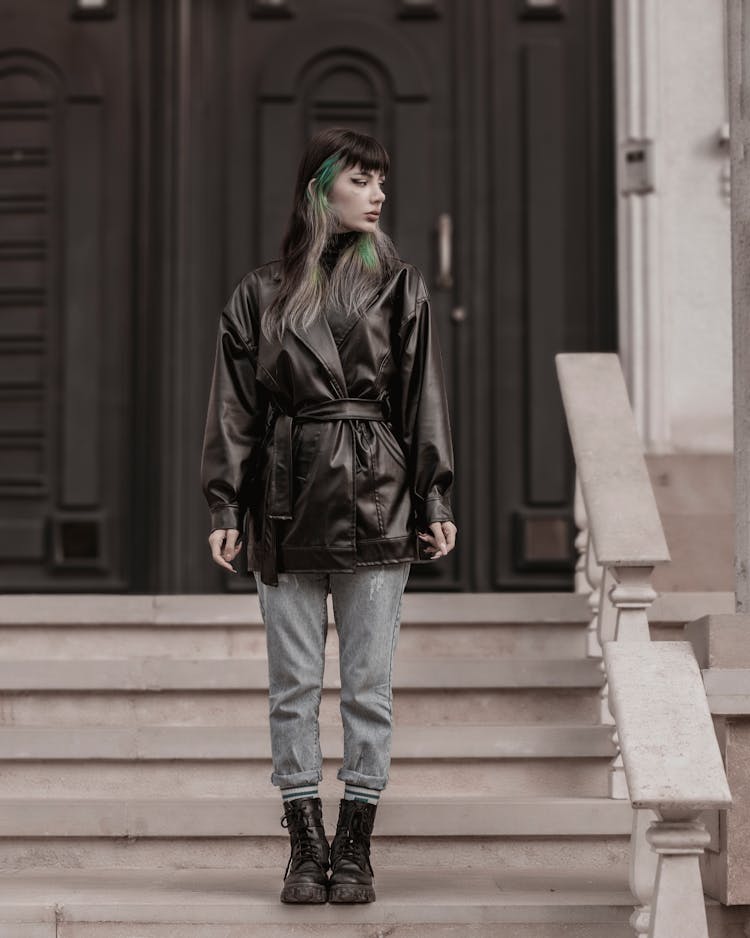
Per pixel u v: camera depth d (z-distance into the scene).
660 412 5.68
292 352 3.05
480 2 6.22
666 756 2.70
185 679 4.00
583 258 6.13
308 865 3.01
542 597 4.37
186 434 6.09
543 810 3.50
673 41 5.84
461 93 6.20
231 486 3.09
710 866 3.08
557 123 6.18
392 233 6.14
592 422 4.00
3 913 3.02
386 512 3.05
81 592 6.03
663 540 3.51
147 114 6.20
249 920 2.99
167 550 6.03
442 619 4.34
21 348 6.12
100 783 3.76
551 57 6.20
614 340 6.09
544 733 3.74
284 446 3.06
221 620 4.36
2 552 6.04
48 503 6.07
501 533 6.05
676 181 5.80
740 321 3.34
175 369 6.10
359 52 6.21
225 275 6.15
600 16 6.21
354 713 3.08
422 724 3.99
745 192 3.35
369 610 3.06
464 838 3.51
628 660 2.93
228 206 6.17
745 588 3.27
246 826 3.48
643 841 2.95
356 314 3.07
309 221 3.10
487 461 6.08
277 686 3.10
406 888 3.20
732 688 2.98
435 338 3.14
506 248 6.15
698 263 5.78
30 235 6.16
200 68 6.21
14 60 6.21
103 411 6.10
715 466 5.38
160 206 6.16
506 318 6.12
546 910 3.02
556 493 6.05
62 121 6.20
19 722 4.01
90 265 6.14
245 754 3.73
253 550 3.11
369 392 3.09
